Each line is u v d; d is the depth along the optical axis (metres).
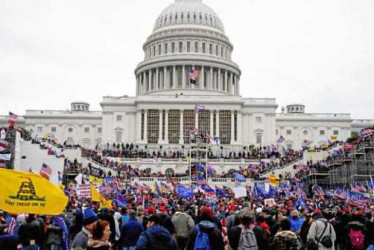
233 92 156.88
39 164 68.06
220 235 14.40
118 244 18.64
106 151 109.94
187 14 157.50
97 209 28.22
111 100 132.50
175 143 127.06
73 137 150.50
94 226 11.91
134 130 131.38
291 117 152.00
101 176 82.56
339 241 19.77
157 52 155.88
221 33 159.62
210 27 157.75
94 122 150.88
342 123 151.88
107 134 131.12
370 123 164.00
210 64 149.25
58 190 15.43
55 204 15.23
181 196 50.62
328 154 91.12
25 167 67.81
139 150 118.06
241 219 15.65
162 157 106.56
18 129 71.31
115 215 22.44
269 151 116.00
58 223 18.98
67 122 150.75
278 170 91.75
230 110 129.12
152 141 127.69
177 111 128.88
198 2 163.38
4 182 14.82
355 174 69.56
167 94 135.25
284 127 152.00
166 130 127.44
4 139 62.19
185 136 127.38
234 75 157.50
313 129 151.88
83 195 35.91
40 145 71.81
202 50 154.12
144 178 86.94
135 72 159.25
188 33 153.50
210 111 128.88
